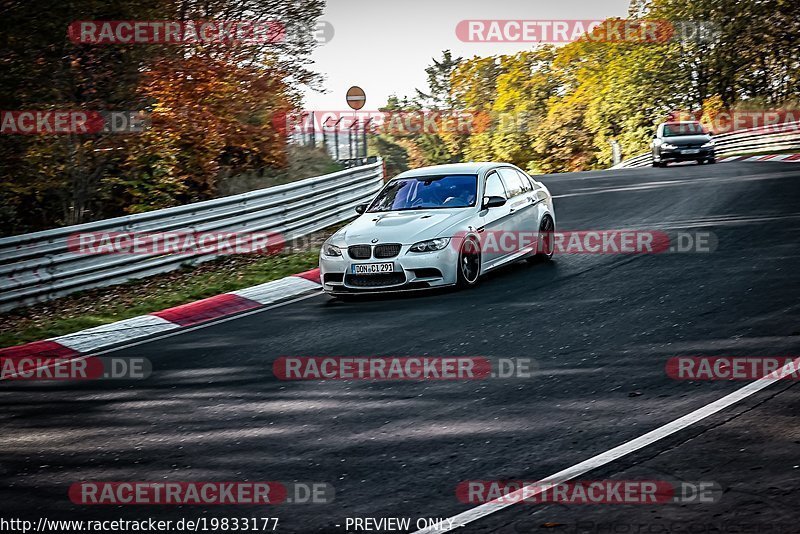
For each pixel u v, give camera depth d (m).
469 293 9.57
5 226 16.03
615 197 17.88
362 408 5.88
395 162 101.00
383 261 9.55
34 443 5.78
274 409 6.04
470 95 95.56
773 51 51.88
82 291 11.76
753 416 4.97
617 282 9.38
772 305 7.60
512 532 3.80
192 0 17.97
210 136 17.69
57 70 15.29
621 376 6.02
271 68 18.88
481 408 5.63
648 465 4.41
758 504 3.84
